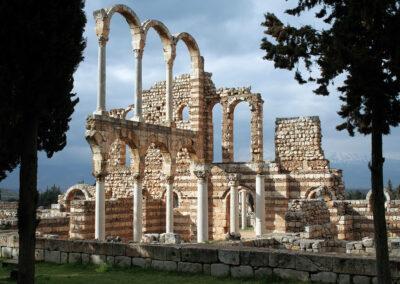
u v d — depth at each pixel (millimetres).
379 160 15188
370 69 14500
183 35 51094
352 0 14195
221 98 53406
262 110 51531
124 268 22328
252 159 51125
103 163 40062
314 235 35562
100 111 40312
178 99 57250
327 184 48875
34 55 17391
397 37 14180
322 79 15219
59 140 20641
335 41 14461
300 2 15383
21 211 18047
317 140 51125
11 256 26672
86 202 44938
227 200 53000
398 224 43594
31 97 17641
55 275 21438
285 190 50094
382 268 15031
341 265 17812
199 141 52656
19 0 16781
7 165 20156
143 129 44438
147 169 58094
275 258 19125
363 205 46125
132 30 44812
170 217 47844
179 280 19672
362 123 15359
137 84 44531
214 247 20984
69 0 18172
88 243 23672
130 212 51031
